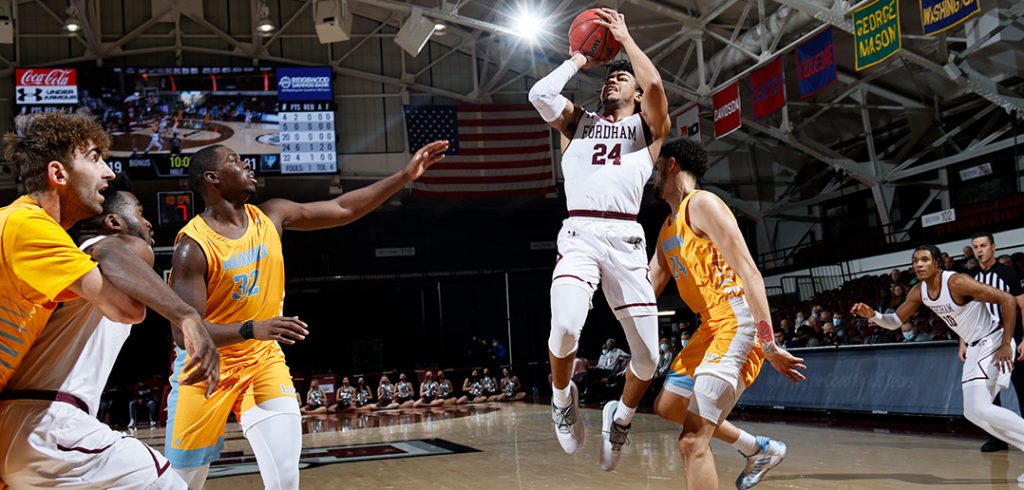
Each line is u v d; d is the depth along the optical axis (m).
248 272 3.43
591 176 3.67
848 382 10.69
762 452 4.82
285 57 23.08
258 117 21.67
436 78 23.77
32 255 2.26
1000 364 5.46
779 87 16.75
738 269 3.66
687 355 4.07
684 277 4.05
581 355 26.80
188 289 3.30
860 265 20.45
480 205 26.69
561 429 4.00
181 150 21.09
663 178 4.11
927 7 12.32
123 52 22.02
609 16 3.82
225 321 3.43
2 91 21.12
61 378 2.44
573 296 3.56
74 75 20.81
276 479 3.28
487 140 22.55
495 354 25.39
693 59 21.09
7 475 2.40
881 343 10.88
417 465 7.91
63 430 2.39
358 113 23.17
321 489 6.61
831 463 6.54
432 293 28.03
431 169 22.20
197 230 3.37
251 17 22.78
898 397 9.76
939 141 20.22
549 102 3.67
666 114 3.74
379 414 19.72
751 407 12.57
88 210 2.51
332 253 27.08
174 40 22.50
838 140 22.75
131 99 21.05
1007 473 5.71
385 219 27.06
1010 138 18.61
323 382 22.50
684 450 3.75
